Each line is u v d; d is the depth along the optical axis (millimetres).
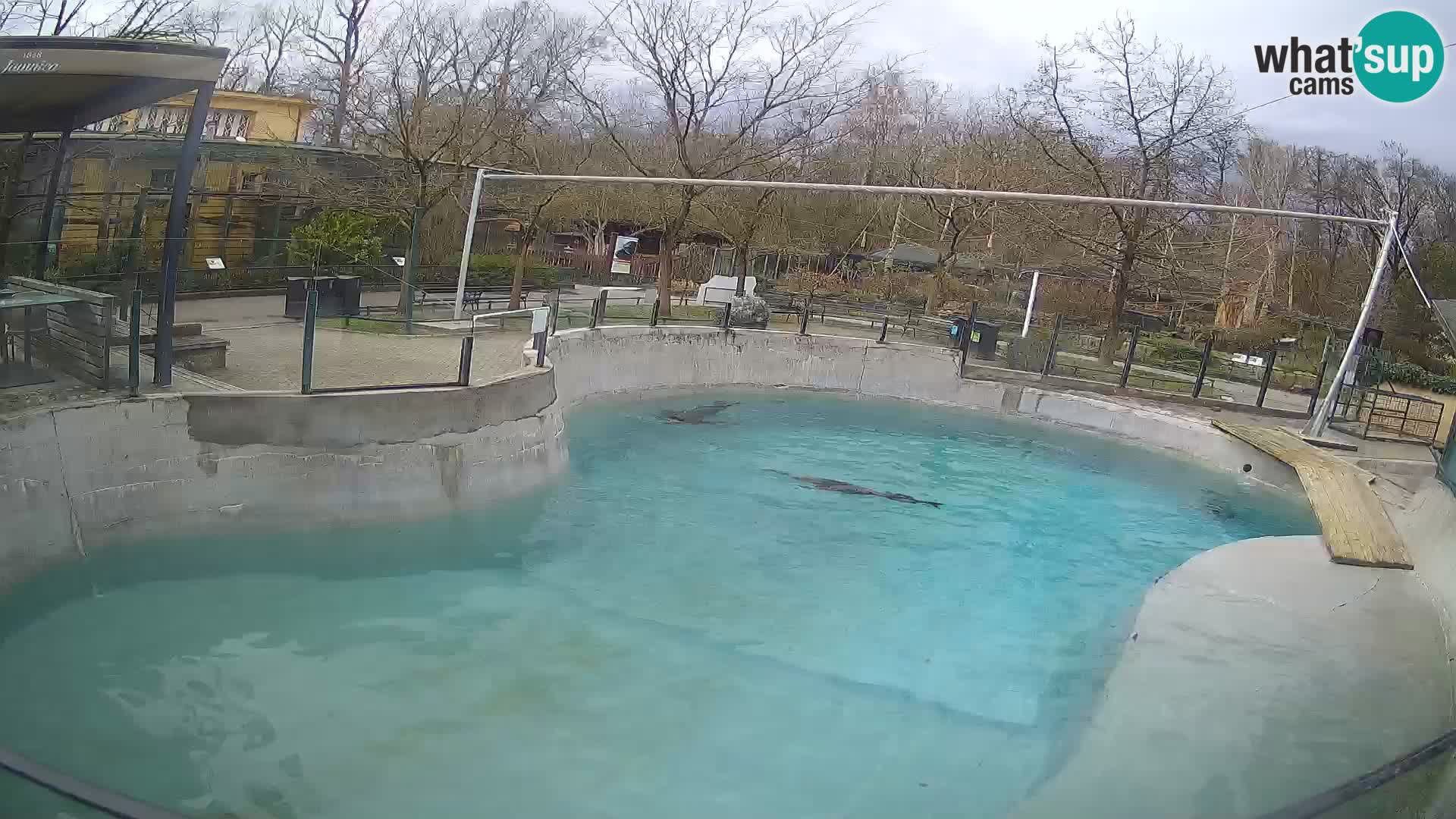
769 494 16844
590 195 34594
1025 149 38156
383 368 14609
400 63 30391
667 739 8641
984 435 23297
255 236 23203
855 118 44438
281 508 11672
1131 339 25453
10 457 9367
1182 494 19656
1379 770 6562
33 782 5617
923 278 40688
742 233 31750
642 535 13945
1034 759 8703
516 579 11812
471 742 8281
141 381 11555
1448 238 44375
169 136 20125
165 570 10453
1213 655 10070
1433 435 22328
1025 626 12156
